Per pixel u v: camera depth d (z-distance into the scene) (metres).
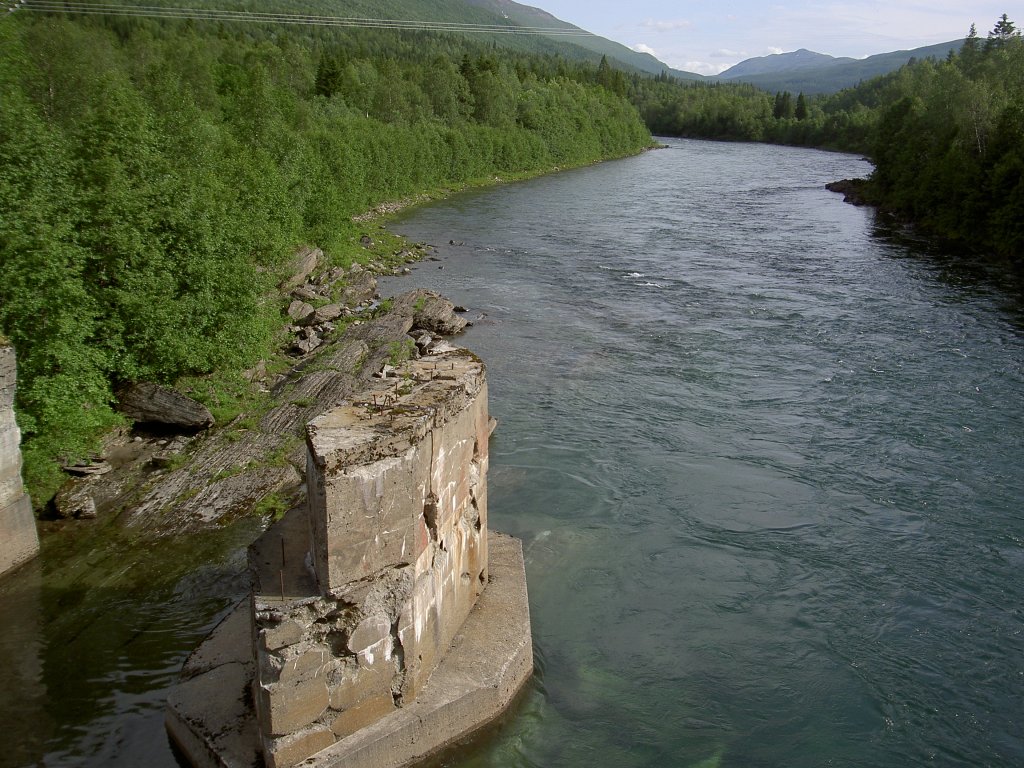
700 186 89.00
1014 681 13.65
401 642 10.91
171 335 22.83
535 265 47.09
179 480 19.17
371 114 90.75
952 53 118.62
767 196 80.44
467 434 12.55
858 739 12.45
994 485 20.16
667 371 28.61
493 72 115.31
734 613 15.37
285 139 44.38
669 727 12.59
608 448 22.22
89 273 22.27
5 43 35.19
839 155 138.00
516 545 15.62
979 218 54.72
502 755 11.95
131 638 14.17
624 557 17.06
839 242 55.34
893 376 27.94
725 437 23.03
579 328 34.09
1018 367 28.72
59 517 18.06
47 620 14.65
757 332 33.44
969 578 16.44
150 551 16.84
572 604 15.45
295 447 20.70
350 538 10.12
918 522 18.53
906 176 69.62
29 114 21.17
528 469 20.86
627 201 75.75
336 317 33.62
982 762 12.03
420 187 78.69
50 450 19.22
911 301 38.56
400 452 10.39
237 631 13.09
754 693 13.35
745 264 47.56
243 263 26.06
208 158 31.91
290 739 10.10
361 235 52.50
